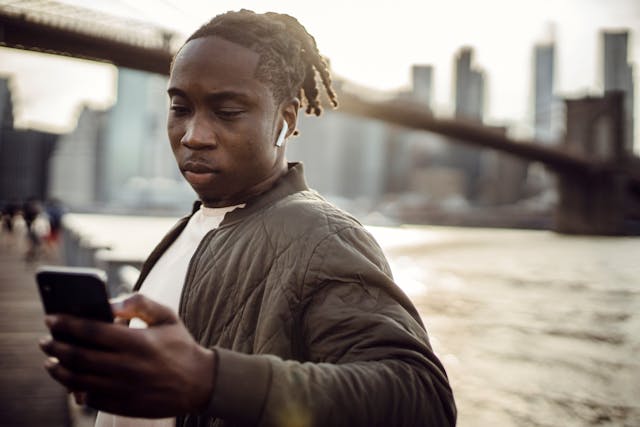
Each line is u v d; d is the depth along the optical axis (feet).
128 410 1.49
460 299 48.21
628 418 20.13
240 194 2.78
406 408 1.86
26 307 24.21
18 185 469.57
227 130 2.54
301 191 2.85
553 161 170.09
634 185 186.80
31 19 77.10
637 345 32.42
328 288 2.29
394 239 151.02
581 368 26.63
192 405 1.56
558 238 167.73
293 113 2.81
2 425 10.62
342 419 1.74
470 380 24.17
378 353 2.01
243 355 1.69
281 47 2.65
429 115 127.24
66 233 42.06
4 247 58.95
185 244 3.14
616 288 58.90
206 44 2.53
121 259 15.89
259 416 1.64
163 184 376.07
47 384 13.38
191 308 2.70
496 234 192.54
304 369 1.76
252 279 2.51
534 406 20.95
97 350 1.43
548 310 44.32
